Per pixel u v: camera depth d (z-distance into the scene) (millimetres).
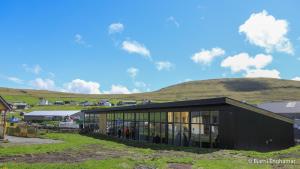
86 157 20953
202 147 28094
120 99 199625
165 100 197625
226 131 26234
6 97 195375
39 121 90500
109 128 50500
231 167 15984
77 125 71438
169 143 32969
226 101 25375
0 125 37281
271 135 28609
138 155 22078
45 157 21141
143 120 38812
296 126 44750
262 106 58500
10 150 24906
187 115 30594
